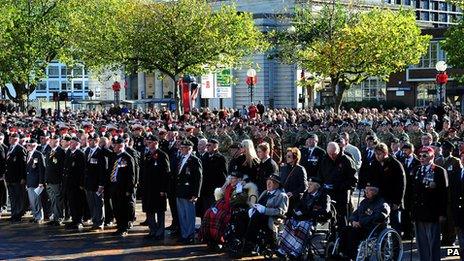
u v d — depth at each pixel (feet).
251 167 57.57
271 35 185.37
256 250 53.67
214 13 162.61
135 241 60.08
